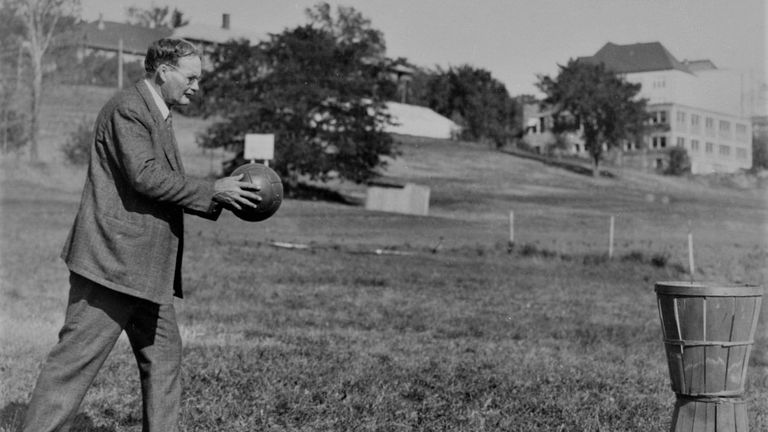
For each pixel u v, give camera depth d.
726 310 4.56
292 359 8.70
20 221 33.28
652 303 17.78
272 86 43.97
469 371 8.52
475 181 48.81
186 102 4.85
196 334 10.55
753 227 39.97
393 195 41.69
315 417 6.36
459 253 30.31
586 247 34.09
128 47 55.00
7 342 9.08
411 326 12.83
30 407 4.48
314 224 35.66
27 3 50.31
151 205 4.57
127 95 4.62
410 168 51.16
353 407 6.71
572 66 58.16
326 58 44.38
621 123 56.31
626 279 25.36
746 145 54.16
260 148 43.53
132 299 4.58
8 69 49.22
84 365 4.53
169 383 4.84
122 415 6.22
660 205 45.47
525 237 36.28
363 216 38.53
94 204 4.54
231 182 4.67
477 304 16.53
